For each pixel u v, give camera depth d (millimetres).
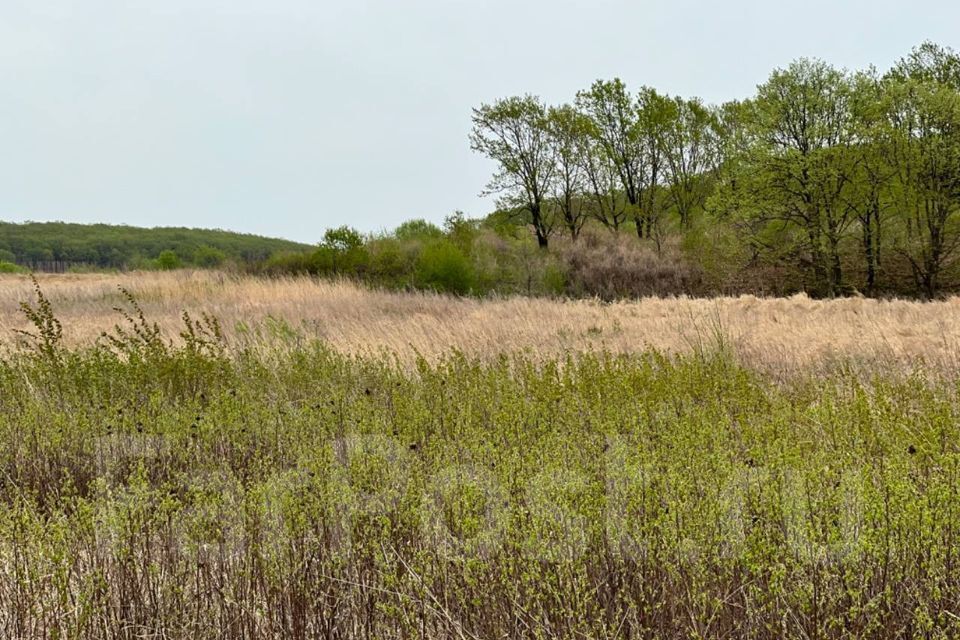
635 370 7891
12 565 3871
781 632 3594
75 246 85188
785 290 32500
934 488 3773
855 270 32625
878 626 3545
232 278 27875
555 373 7738
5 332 13398
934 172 29422
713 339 12109
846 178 29953
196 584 4168
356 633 3924
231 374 8891
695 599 3568
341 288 24516
